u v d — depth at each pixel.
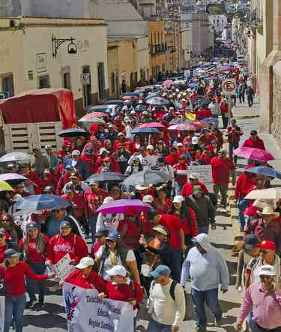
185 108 75.31
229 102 51.31
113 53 116.62
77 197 32.91
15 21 67.31
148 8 168.88
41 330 24.62
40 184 39.19
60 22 83.38
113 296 20.78
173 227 26.03
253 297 18.81
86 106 98.06
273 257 20.39
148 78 155.50
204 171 37.41
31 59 72.62
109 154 42.09
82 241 25.88
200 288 22.86
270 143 60.28
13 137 51.66
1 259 24.47
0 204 30.83
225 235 35.88
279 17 64.94
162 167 38.41
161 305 20.41
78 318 21.19
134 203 26.28
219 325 24.14
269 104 65.50
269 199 25.53
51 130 51.28
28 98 50.88
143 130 48.09
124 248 22.62
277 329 18.61
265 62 66.38
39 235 26.11
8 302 23.06
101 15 150.00
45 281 26.77
